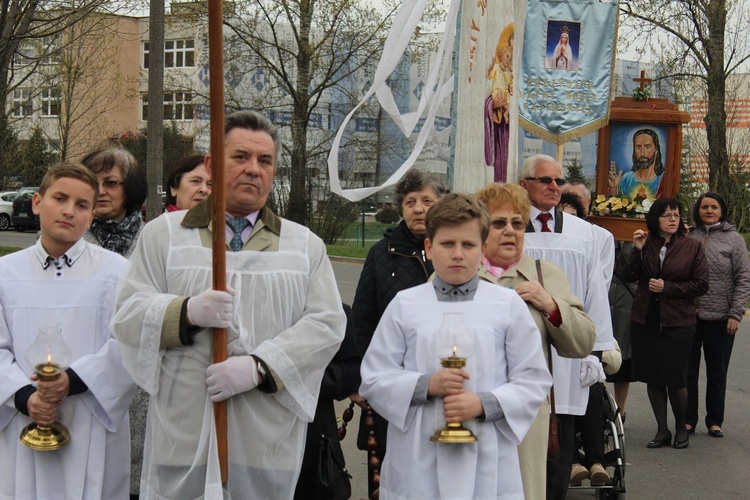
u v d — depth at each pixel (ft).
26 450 11.61
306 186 101.76
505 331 11.43
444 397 10.92
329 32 94.89
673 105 34.14
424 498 11.03
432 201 15.66
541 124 29.86
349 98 99.71
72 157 101.24
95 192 12.23
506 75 21.44
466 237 11.37
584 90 29.73
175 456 10.48
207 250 10.84
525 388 11.18
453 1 21.26
